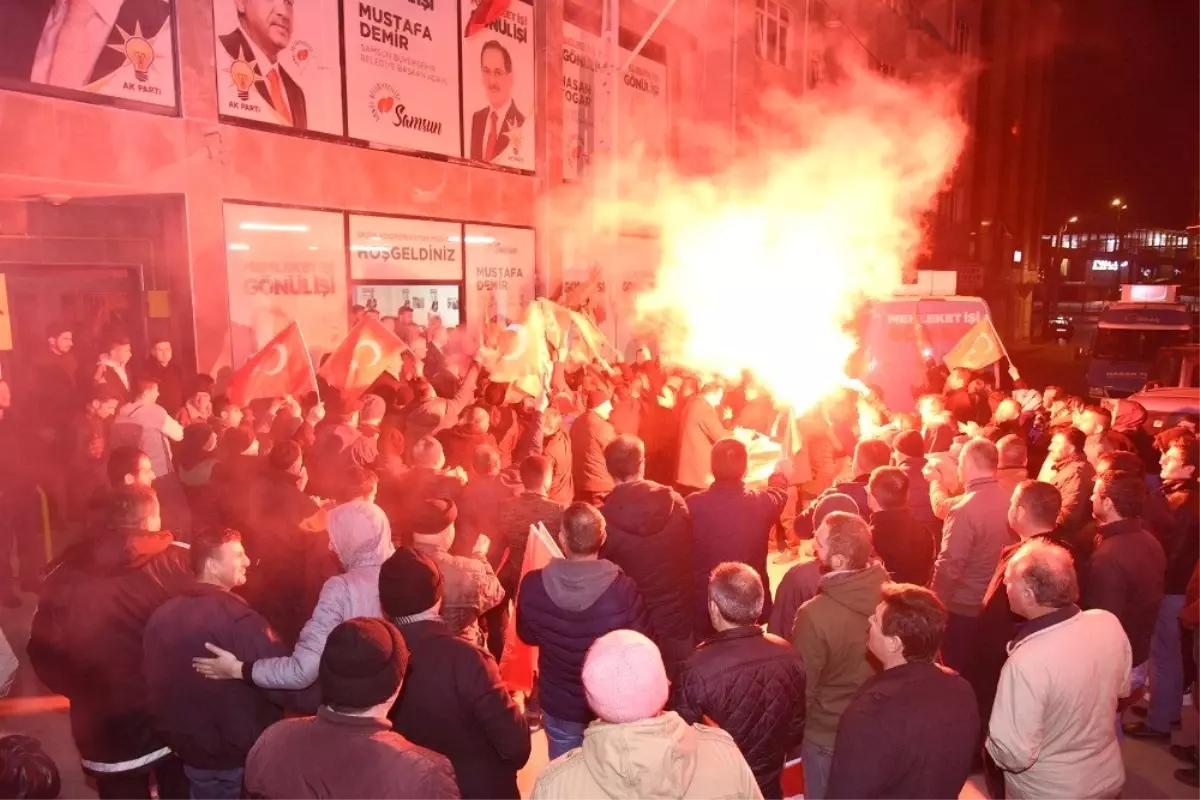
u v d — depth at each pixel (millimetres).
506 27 15320
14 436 8352
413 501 5434
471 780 3070
